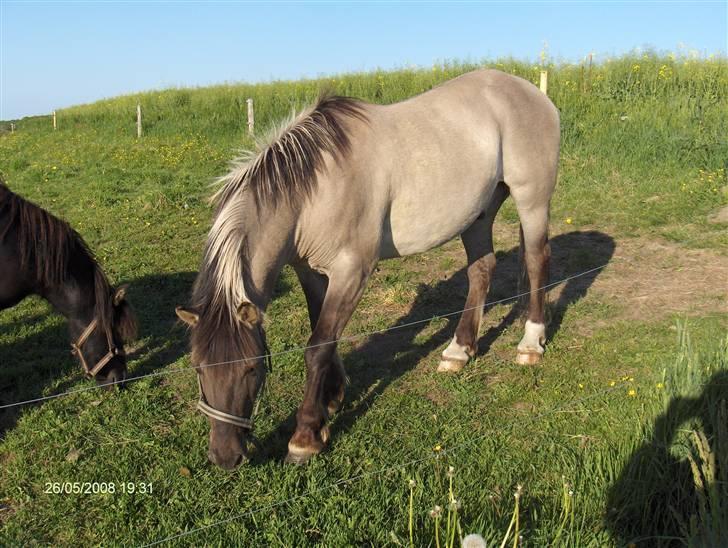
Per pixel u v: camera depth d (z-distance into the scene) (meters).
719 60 12.15
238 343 2.70
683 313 4.88
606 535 2.54
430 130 3.67
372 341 4.86
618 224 7.14
